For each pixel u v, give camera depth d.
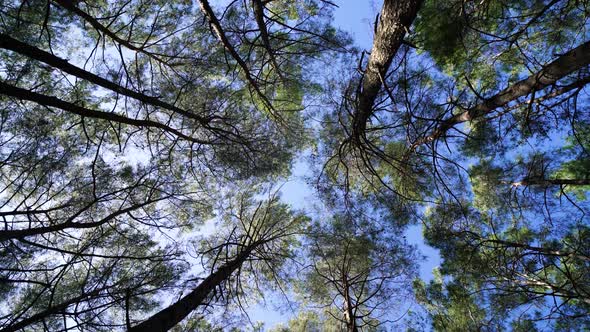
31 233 4.46
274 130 7.57
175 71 7.14
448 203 6.87
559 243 6.31
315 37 7.14
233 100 7.52
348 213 7.25
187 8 7.08
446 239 6.77
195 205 6.95
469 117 5.61
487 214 7.39
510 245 5.93
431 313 7.13
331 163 7.35
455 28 4.83
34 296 4.82
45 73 6.15
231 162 6.88
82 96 6.72
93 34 7.22
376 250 7.15
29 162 5.36
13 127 5.31
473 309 6.73
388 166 7.21
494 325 6.28
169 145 7.23
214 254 6.88
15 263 4.80
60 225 4.74
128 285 4.96
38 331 4.75
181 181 6.76
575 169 6.50
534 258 6.09
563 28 5.95
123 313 5.21
